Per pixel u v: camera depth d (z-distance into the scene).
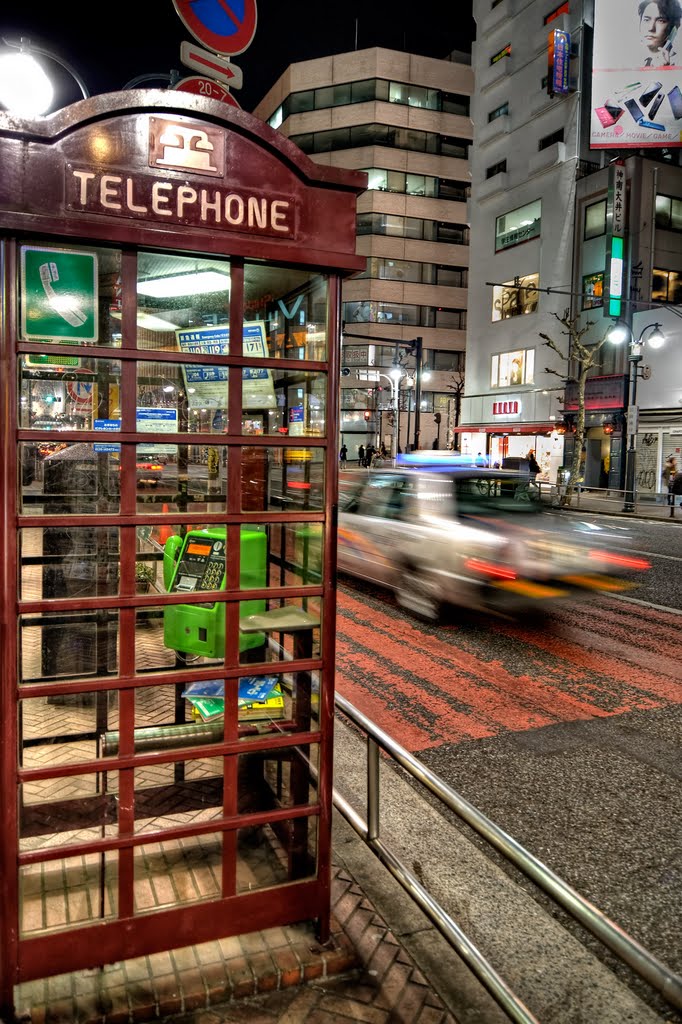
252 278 2.39
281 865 2.56
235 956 2.32
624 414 26.33
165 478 2.54
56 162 1.94
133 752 2.22
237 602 2.31
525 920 2.83
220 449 2.43
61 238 1.99
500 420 35.34
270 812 2.37
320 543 2.39
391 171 50.91
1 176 1.90
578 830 3.60
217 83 3.91
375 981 2.32
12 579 2.01
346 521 9.28
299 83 51.47
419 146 51.34
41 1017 2.06
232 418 2.25
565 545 8.05
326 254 2.23
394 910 2.77
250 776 2.55
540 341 32.41
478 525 7.66
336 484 2.35
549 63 29.92
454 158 52.16
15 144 1.91
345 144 51.06
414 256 51.75
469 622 7.78
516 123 33.91
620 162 27.91
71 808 2.52
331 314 2.30
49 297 2.06
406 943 2.58
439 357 53.09
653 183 27.53
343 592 9.23
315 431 2.39
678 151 31.34
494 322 35.81
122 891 2.22
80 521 2.08
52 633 2.55
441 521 7.64
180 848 2.66
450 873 3.14
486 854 3.33
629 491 22.33
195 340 2.26
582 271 29.95
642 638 7.39
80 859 2.52
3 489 1.98
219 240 2.11
